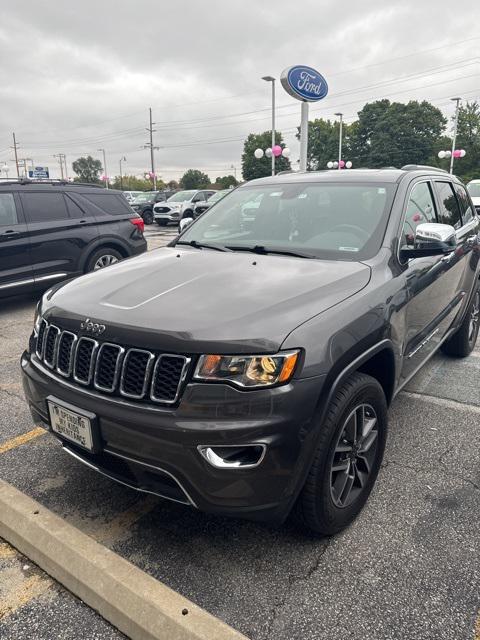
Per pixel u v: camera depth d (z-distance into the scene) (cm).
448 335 426
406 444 337
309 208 340
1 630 198
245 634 195
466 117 6656
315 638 194
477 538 247
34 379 249
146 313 222
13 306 742
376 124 7300
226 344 199
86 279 284
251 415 196
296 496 212
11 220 665
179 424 197
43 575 225
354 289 251
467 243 436
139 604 197
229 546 243
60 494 283
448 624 199
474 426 363
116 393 217
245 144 8169
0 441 340
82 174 12312
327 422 218
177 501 213
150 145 6912
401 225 311
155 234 1969
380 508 270
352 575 224
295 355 202
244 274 264
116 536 251
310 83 1652
